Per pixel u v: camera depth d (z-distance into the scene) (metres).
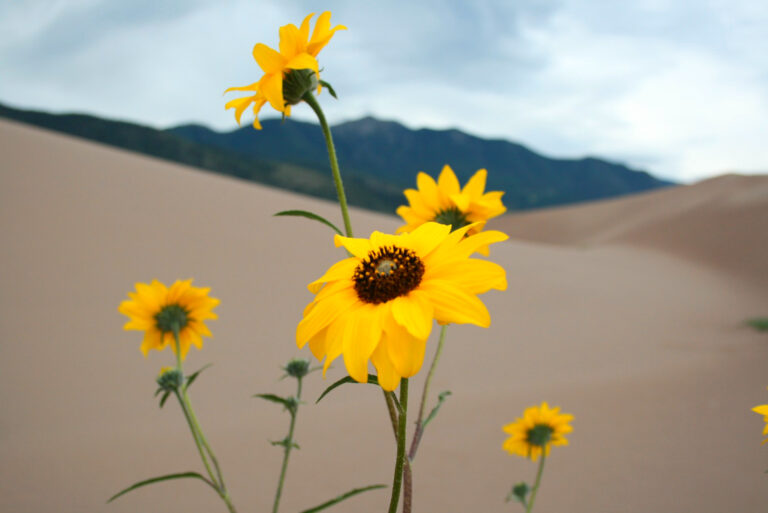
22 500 4.54
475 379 9.66
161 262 14.70
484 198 2.02
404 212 2.07
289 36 1.32
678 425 6.66
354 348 1.01
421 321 0.97
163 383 1.92
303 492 4.79
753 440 5.99
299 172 176.75
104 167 21.30
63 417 6.90
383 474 5.23
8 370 8.33
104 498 4.62
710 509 4.29
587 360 11.73
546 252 31.06
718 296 25.89
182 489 4.80
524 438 2.84
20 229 14.89
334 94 1.36
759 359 10.94
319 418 7.09
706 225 43.41
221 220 18.97
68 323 10.52
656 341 14.52
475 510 4.41
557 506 4.46
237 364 9.48
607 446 5.95
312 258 17.33
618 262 34.28
